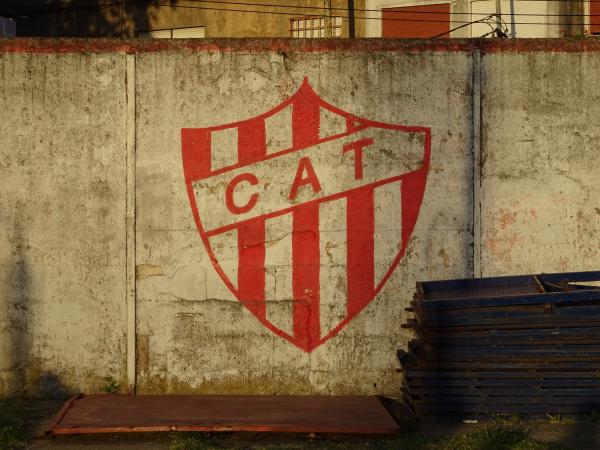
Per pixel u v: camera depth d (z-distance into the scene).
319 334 7.70
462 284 7.26
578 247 7.72
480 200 7.70
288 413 6.93
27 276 7.69
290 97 7.67
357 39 7.68
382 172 7.70
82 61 7.64
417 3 16.06
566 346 6.60
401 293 7.70
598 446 6.15
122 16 19.03
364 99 7.69
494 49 7.71
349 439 6.45
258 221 7.70
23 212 7.66
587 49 7.71
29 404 7.54
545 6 14.88
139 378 7.70
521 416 6.68
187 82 7.66
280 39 7.67
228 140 7.68
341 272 7.70
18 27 19.64
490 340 6.64
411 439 6.32
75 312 7.69
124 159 7.66
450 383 6.69
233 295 7.70
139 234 7.68
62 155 7.66
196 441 6.26
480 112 7.70
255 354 7.70
